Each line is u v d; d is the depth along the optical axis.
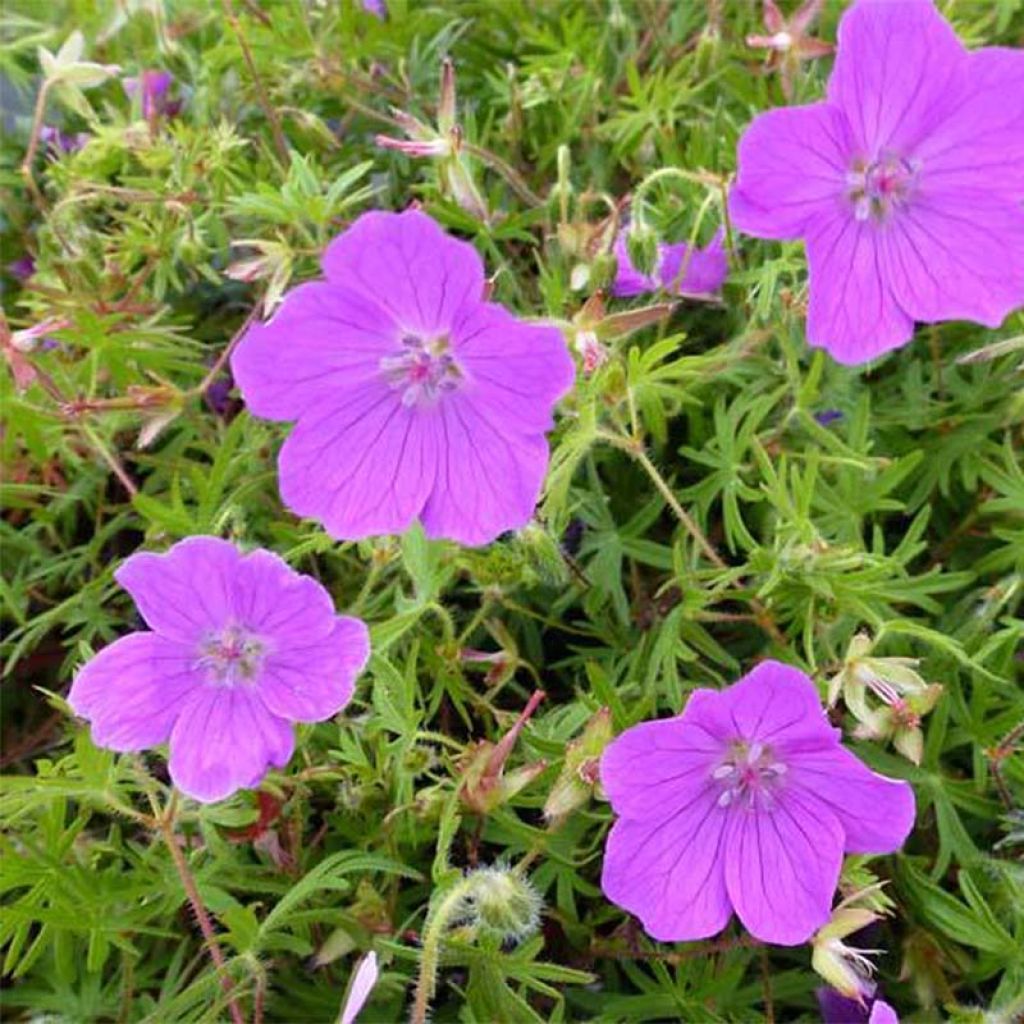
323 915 0.14
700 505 0.17
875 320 0.14
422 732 0.14
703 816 0.13
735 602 0.17
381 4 0.23
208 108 0.22
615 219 0.16
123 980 0.15
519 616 0.17
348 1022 0.12
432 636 0.16
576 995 0.15
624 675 0.17
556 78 0.21
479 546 0.15
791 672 0.12
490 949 0.13
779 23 0.18
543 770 0.14
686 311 0.19
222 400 0.20
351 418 0.14
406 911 0.15
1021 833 0.15
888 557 0.16
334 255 0.12
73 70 0.20
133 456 0.18
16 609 0.17
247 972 0.14
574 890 0.16
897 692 0.14
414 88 0.22
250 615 0.13
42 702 0.19
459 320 0.13
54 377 0.18
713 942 0.15
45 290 0.19
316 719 0.13
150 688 0.13
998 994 0.14
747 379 0.18
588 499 0.17
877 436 0.18
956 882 0.16
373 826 0.15
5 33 0.26
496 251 0.19
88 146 0.21
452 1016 0.15
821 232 0.14
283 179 0.21
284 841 0.15
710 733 0.12
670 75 0.20
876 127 0.14
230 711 0.13
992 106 0.14
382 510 0.14
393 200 0.21
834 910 0.13
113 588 0.18
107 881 0.15
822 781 0.13
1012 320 0.17
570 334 0.15
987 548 0.18
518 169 0.21
